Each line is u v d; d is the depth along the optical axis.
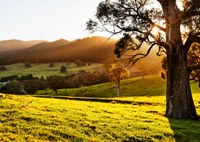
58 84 147.00
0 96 33.28
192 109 34.59
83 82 162.25
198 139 23.58
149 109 40.62
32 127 20.97
